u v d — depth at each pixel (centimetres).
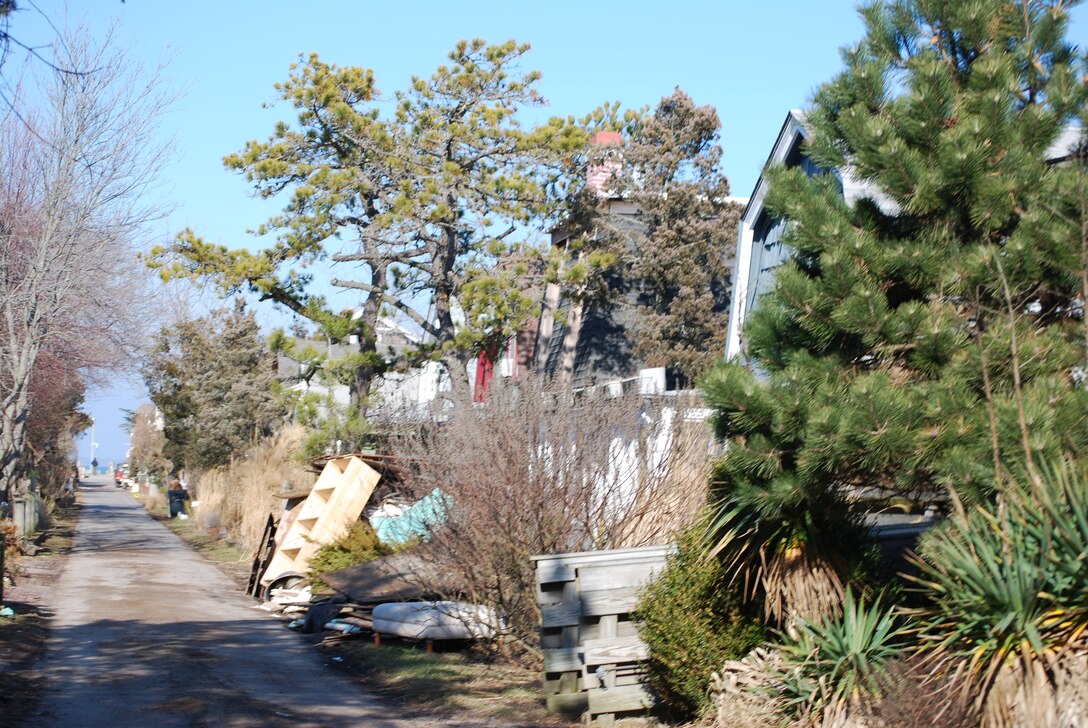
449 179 2520
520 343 3139
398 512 1939
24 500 2761
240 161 2545
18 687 1031
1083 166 730
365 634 1434
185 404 4300
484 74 2636
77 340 2662
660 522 1177
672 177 3406
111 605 1806
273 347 2475
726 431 762
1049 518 614
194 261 2433
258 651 1360
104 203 2378
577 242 2700
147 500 6581
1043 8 779
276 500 2756
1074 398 654
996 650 609
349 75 2555
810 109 809
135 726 890
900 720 651
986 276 708
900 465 697
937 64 756
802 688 748
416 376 2738
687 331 3098
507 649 1209
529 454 1184
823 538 802
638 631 912
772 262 1572
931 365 712
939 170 727
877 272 741
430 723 937
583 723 924
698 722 839
